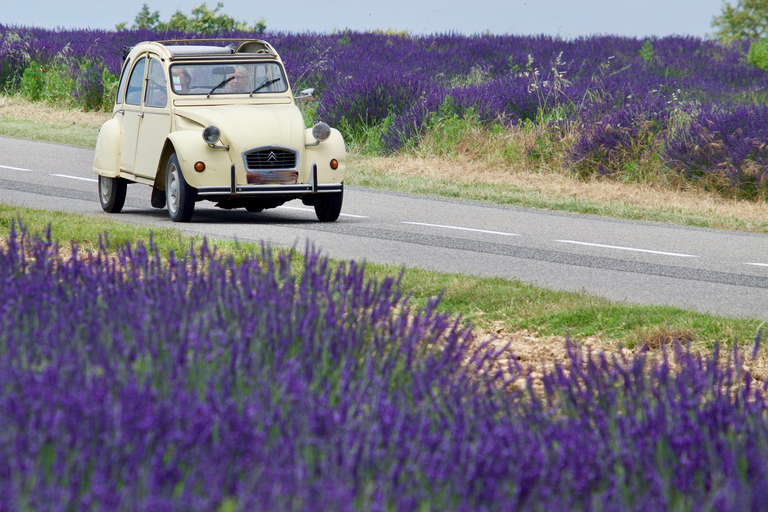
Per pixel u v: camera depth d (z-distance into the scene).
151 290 12.86
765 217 40.81
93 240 25.64
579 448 8.34
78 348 9.82
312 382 9.92
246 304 12.12
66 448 7.12
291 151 34.88
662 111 55.22
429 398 9.66
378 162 56.94
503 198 45.22
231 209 41.59
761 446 8.48
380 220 37.81
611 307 20.69
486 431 8.75
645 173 50.72
